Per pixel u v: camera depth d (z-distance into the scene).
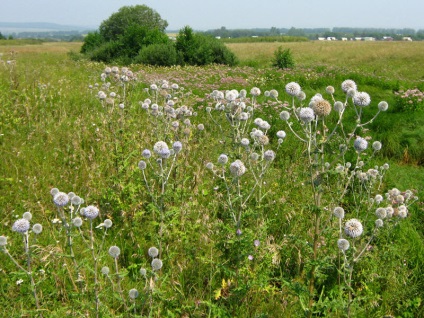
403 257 4.24
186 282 3.73
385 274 3.97
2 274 3.64
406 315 3.60
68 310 3.16
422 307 3.64
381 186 6.25
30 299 3.36
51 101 8.31
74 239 4.13
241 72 18.19
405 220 4.96
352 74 16.67
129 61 25.75
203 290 3.66
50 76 12.05
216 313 3.20
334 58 31.86
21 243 3.98
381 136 8.37
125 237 4.38
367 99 3.36
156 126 5.99
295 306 3.44
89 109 8.59
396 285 3.86
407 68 23.77
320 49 41.59
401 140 8.22
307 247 3.26
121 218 4.51
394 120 9.20
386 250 4.24
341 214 3.25
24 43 78.94
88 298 3.27
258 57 34.56
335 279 3.88
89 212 3.14
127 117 6.69
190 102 9.30
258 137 4.39
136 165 5.18
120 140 5.49
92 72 14.93
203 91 12.52
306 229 4.43
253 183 4.93
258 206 3.89
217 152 6.25
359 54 34.28
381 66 24.98
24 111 7.50
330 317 3.37
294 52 38.31
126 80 6.64
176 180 4.62
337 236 4.06
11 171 5.43
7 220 4.33
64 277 3.56
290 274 3.90
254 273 3.43
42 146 6.26
